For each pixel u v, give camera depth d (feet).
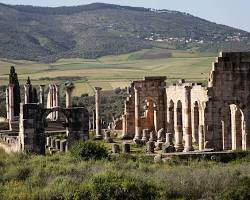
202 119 345.51
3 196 156.76
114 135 452.76
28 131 323.37
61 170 201.36
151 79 431.43
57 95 528.22
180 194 157.79
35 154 298.76
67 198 154.61
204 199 150.00
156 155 267.39
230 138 341.41
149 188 158.40
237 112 340.39
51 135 430.20
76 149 258.37
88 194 155.22
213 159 265.34
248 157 266.77
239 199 150.10
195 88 360.48
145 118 449.89
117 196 153.89
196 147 362.53
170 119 420.77
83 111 340.80
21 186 171.32
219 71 330.54
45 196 156.35
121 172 184.44
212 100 330.54
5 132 440.04
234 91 331.16
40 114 327.26
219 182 166.30
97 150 258.57
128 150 323.98
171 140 371.97
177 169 210.18
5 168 213.46
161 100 433.48
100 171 192.75
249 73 331.16
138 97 425.69
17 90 543.39
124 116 441.27
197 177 173.58
